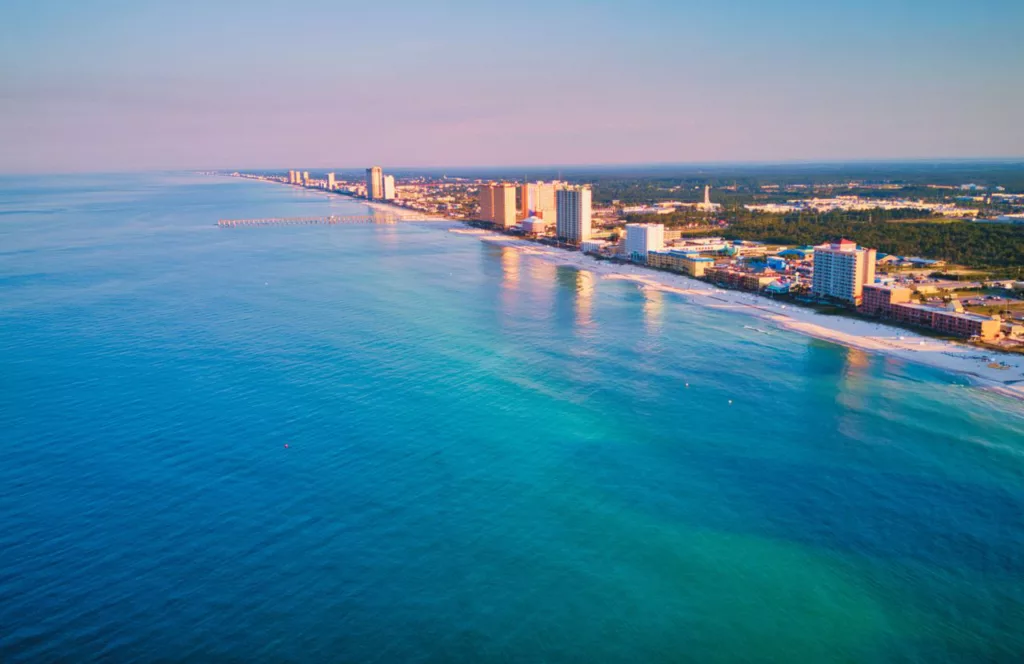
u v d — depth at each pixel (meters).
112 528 127.31
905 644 102.94
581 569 118.25
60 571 115.00
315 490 141.50
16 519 129.75
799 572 118.25
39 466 150.00
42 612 105.56
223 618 104.94
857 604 110.94
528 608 108.62
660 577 116.56
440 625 104.50
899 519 133.88
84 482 143.50
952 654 101.06
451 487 143.50
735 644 102.25
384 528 128.75
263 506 135.38
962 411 184.12
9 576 113.38
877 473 151.25
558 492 142.38
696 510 136.50
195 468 149.88
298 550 121.88
